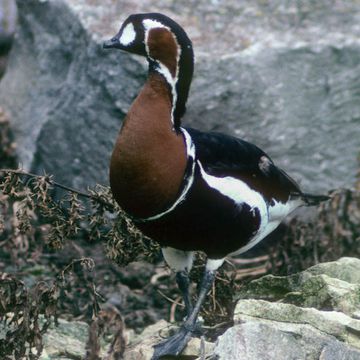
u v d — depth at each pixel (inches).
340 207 461.7
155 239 341.4
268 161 358.9
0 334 364.8
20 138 543.5
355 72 491.8
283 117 484.7
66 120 510.9
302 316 333.1
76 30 511.8
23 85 550.9
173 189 322.7
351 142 494.9
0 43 665.0
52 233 368.2
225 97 476.7
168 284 463.5
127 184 322.3
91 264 351.3
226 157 337.4
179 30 324.8
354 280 374.9
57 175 514.9
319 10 512.7
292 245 447.5
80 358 366.0
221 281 387.2
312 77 488.4
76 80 511.2
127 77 483.5
